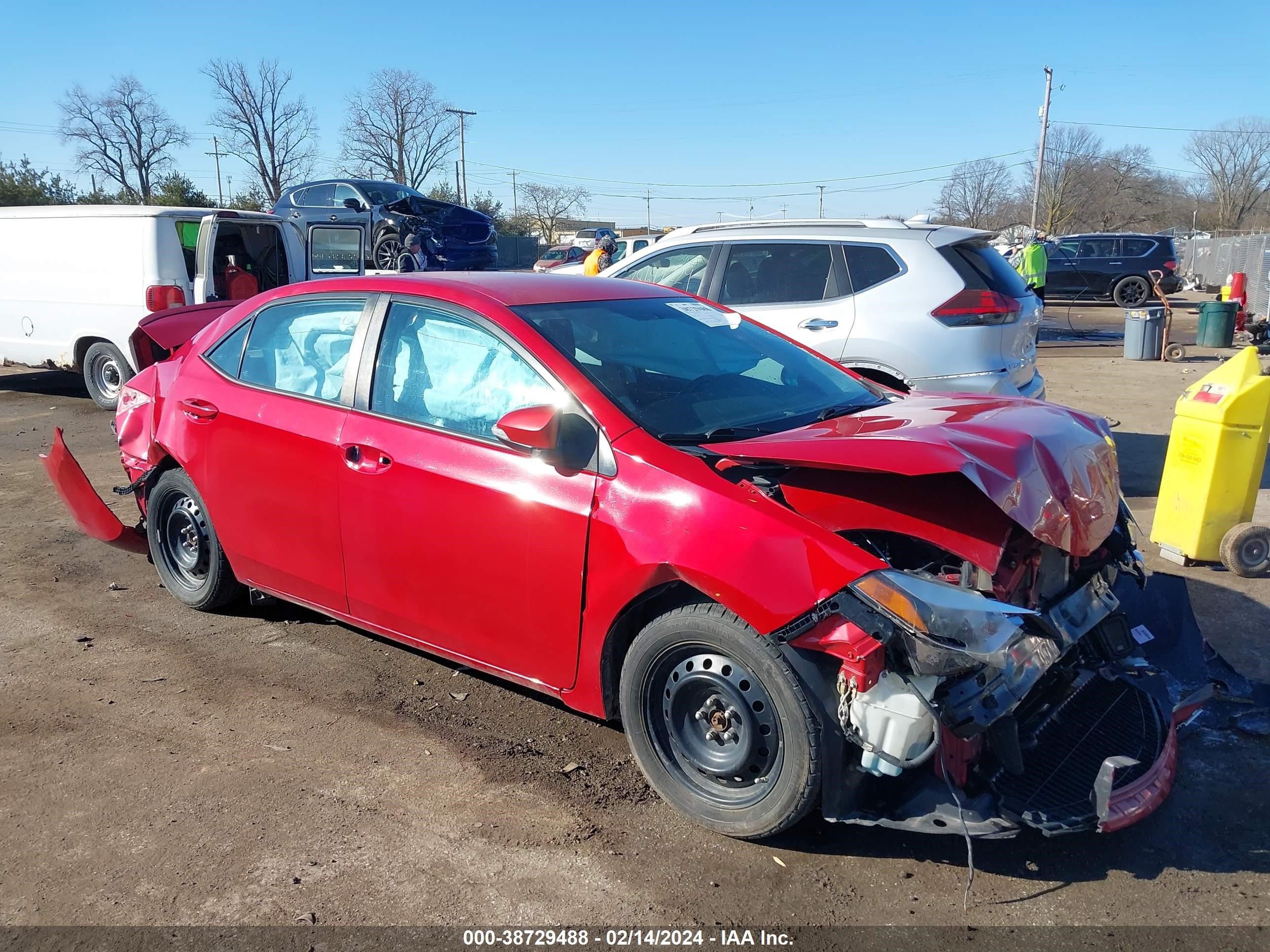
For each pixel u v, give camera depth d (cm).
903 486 289
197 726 369
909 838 296
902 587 263
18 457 830
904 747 257
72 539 604
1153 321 1440
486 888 275
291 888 275
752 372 377
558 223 7988
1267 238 2705
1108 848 291
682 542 284
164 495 473
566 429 308
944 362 619
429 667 421
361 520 370
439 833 301
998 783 284
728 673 286
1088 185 6138
